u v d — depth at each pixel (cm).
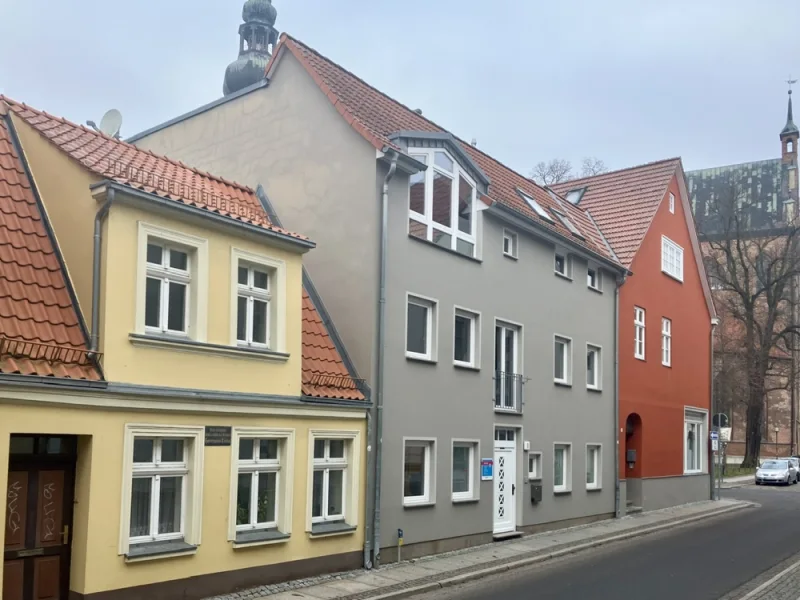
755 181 7819
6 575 942
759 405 5397
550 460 2055
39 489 977
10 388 902
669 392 2811
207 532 1142
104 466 1008
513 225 1925
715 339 5500
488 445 1802
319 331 1477
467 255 1756
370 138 1508
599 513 2298
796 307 5500
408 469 1580
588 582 1407
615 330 2438
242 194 1523
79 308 1059
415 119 1912
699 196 7944
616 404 2417
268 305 1301
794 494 3828
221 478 1168
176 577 1091
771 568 1577
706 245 6128
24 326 980
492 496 1814
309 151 1609
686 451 2973
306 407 1316
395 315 1536
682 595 1295
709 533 2167
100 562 997
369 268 1497
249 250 1246
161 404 1078
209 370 1162
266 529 1262
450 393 1683
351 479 1415
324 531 1341
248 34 3269
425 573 1413
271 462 1275
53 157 1130
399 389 1534
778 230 5306
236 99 1756
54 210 1116
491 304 1836
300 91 1639
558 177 5400
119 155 1280
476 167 1781
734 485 4462
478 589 1333
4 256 1030
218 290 1191
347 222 1535
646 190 2867
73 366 993
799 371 5503
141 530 1077
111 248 1041
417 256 1602
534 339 2008
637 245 2616
